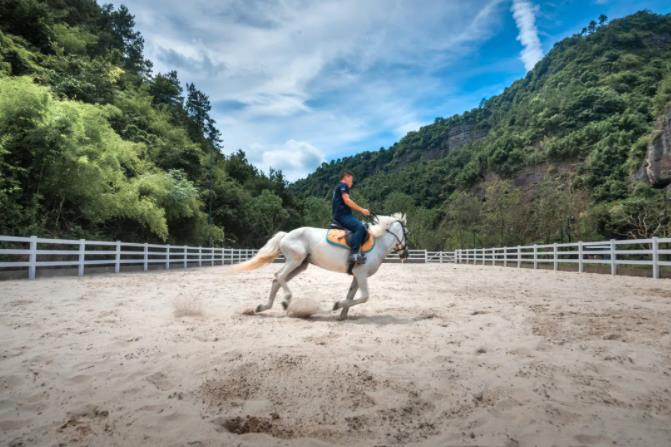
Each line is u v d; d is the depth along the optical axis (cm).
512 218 4144
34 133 1362
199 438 218
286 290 595
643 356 366
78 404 262
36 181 1516
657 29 10581
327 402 264
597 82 8944
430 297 807
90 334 447
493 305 683
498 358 361
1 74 1619
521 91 14775
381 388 288
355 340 423
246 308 644
